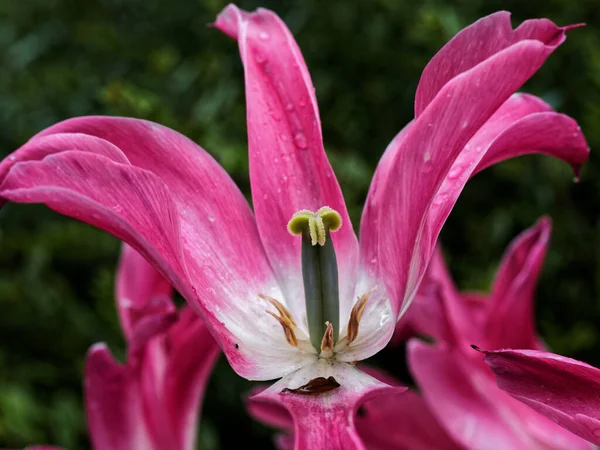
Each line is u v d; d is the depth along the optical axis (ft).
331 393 1.23
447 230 1.98
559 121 1.26
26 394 1.98
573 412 1.18
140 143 1.29
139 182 1.19
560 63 1.95
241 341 1.30
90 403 1.42
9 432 1.94
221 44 2.09
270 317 1.33
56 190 1.14
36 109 2.34
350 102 2.00
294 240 1.35
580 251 1.91
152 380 1.42
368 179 1.93
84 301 2.24
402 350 1.93
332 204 1.34
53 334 2.09
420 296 1.46
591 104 1.87
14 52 2.47
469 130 1.19
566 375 1.18
